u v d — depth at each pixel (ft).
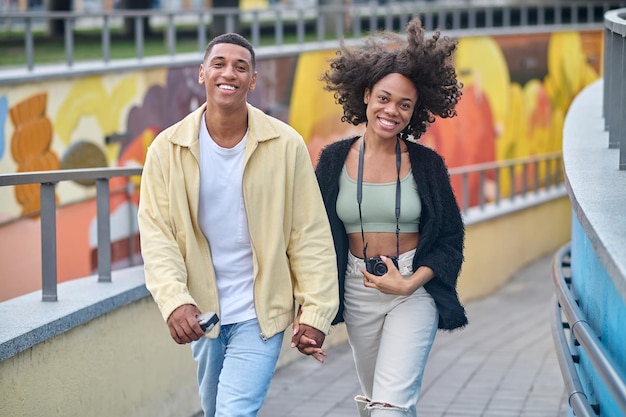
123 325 20.59
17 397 16.56
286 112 68.33
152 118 56.44
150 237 13.91
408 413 14.49
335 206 14.99
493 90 86.33
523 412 24.62
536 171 73.10
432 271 14.74
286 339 31.99
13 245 44.91
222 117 13.92
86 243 50.75
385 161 14.90
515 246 67.51
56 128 48.52
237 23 112.68
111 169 21.36
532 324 44.98
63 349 18.12
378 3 120.57
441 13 89.04
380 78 14.84
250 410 13.91
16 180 17.75
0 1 103.09
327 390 28.14
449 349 35.83
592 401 15.60
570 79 98.53
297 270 14.43
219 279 14.30
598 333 15.02
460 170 60.08
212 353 14.67
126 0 108.78
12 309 18.53
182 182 13.97
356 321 15.17
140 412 21.34
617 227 11.96
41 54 81.87
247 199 14.03
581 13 124.77
